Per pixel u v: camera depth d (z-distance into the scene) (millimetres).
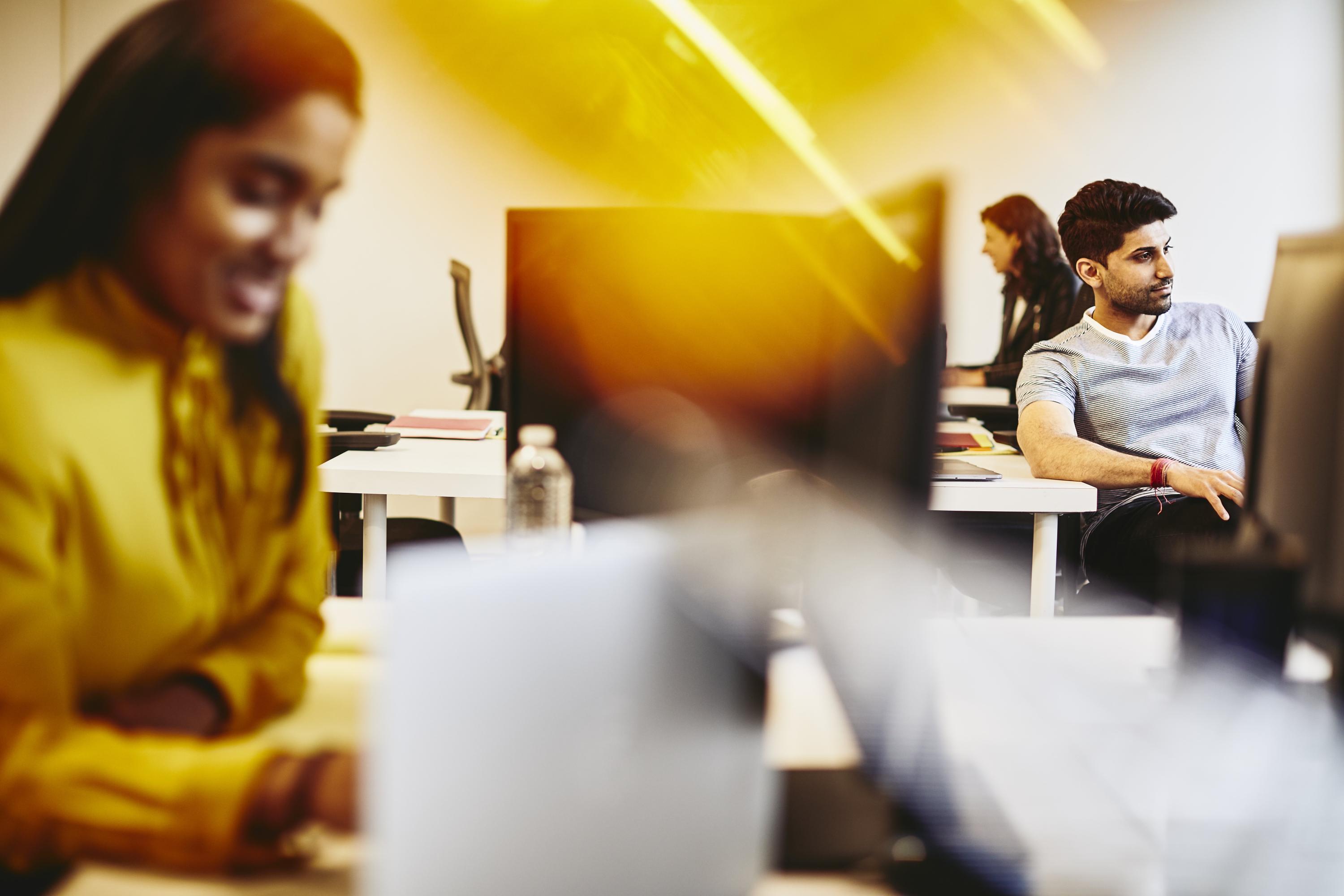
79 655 748
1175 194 5551
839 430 806
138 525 760
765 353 932
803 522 737
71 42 4949
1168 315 2355
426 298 5441
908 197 716
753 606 483
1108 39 5500
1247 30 5465
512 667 418
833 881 527
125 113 740
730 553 480
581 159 5527
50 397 708
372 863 401
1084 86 5531
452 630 406
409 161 5383
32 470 677
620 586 445
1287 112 5508
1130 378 2301
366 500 1750
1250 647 712
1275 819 592
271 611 871
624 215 1004
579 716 434
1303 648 701
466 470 1714
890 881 528
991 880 537
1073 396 2328
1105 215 2270
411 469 1717
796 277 915
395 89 5344
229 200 767
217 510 859
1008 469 2119
